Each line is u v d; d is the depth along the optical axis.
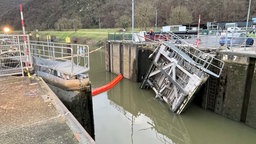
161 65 14.02
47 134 3.57
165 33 24.28
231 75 10.27
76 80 7.33
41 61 9.80
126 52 18.78
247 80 9.57
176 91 11.62
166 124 11.92
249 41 13.27
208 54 11.86
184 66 12.59
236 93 10.08
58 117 4.16
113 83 18.06
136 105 14.80
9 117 4.15
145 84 15.77
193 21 64.31
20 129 3.73
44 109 4.50
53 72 8.16
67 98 7.32
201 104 12.19
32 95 5.27
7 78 6.72
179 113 11.39
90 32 64.00
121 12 83.12
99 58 32.88
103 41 44.22
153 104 13.73
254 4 58.22
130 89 16.50
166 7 69.12
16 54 9.80
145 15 55.16
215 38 17.11
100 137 9.84
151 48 17.05
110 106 14.46
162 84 13.69
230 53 10.38
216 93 11.17
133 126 11.48
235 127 10.11
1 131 3.67
